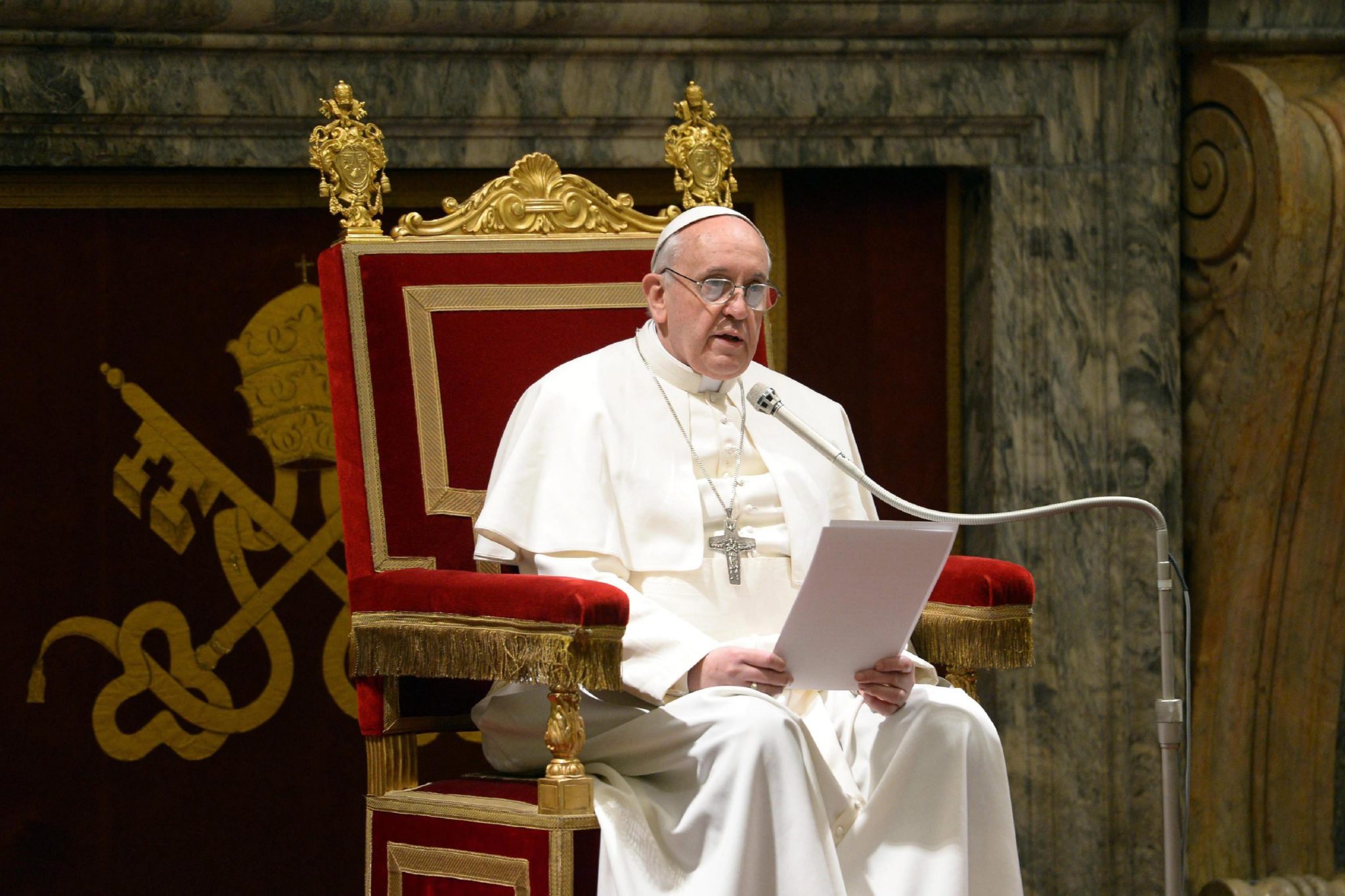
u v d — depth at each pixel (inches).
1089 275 719.7
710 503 482.0
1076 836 720.3
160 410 671.8
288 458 687.7
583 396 478.6
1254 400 696.4
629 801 414.0
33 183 653.9
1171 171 715.4
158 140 647.8
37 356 657.0
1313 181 674.2
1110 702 724.0
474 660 424.2
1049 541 719.1
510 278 519.8
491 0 654.5
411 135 671.8
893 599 404.5
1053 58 717.3
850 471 429.1
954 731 426.9
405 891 443.2
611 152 693.3
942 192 745.6
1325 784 725.9
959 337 748.0
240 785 679.7
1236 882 711.1
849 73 701.3
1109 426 721.0
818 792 408.5
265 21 637.3
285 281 686.5
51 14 617.0
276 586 685.9
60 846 658.2
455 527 493.0
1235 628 715.4
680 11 671.1
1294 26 693.3
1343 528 706.8
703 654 425.4
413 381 498.3
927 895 416.8
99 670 664.4
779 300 728.3
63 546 660.1
